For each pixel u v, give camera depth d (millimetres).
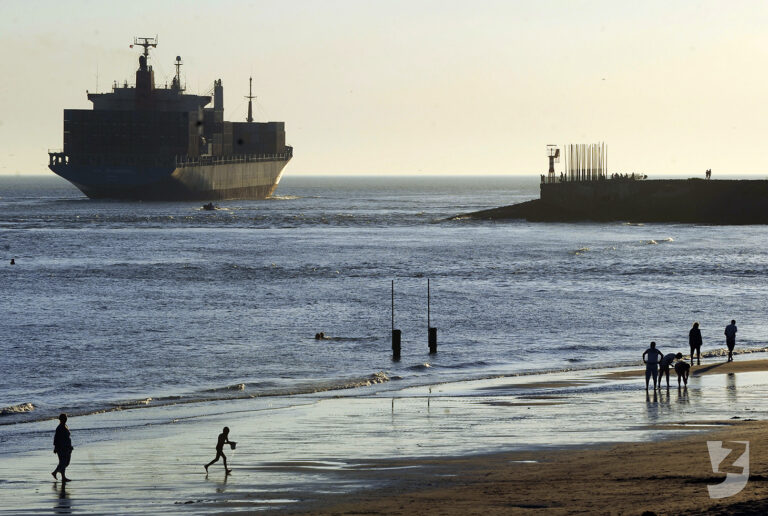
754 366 55469
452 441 36781
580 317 87500
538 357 66250
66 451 32500
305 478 31297
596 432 37312
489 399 47344
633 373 55250
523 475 30219
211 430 41438
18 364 66000
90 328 83750
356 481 30406
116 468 34219
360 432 39406
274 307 97812
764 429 36375
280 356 68375
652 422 38938
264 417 44281
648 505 25141
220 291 112688
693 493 26250
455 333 79000
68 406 51094
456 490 28531
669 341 72562
